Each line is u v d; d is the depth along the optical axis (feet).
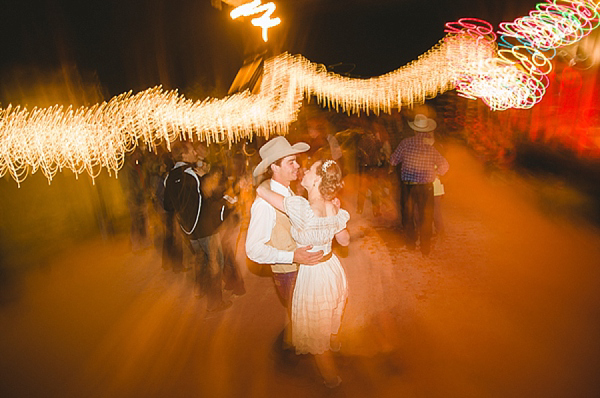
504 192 27.27
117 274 19.01
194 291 16.19
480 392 9.05
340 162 24.14
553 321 11.66
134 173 20.95
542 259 16.21
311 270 9.14
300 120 45.37
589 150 20.97
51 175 23.20
